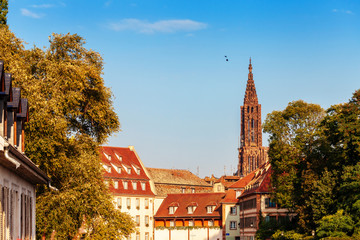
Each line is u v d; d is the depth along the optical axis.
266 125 86.69
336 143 73.44
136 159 140.25
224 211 132.25
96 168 45.50
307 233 78.12
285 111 85.94
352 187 65.25
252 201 114.50
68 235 44.88
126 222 47.53
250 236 116.06
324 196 71.69
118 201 129.12
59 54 48.03
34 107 39.16
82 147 46.78
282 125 86.00
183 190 158.75
